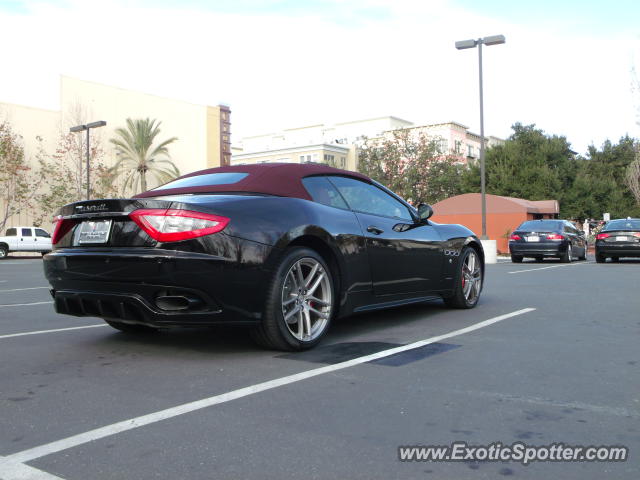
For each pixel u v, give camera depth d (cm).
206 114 4291
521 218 2384
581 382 308
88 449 220
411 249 496
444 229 561
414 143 4009
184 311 345
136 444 224
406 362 354
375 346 403
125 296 347
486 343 411
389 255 467
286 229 377
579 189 3850
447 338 430
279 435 233
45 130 3328
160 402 278
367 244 443
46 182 3222
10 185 3114
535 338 428
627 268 1239
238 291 352
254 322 362
